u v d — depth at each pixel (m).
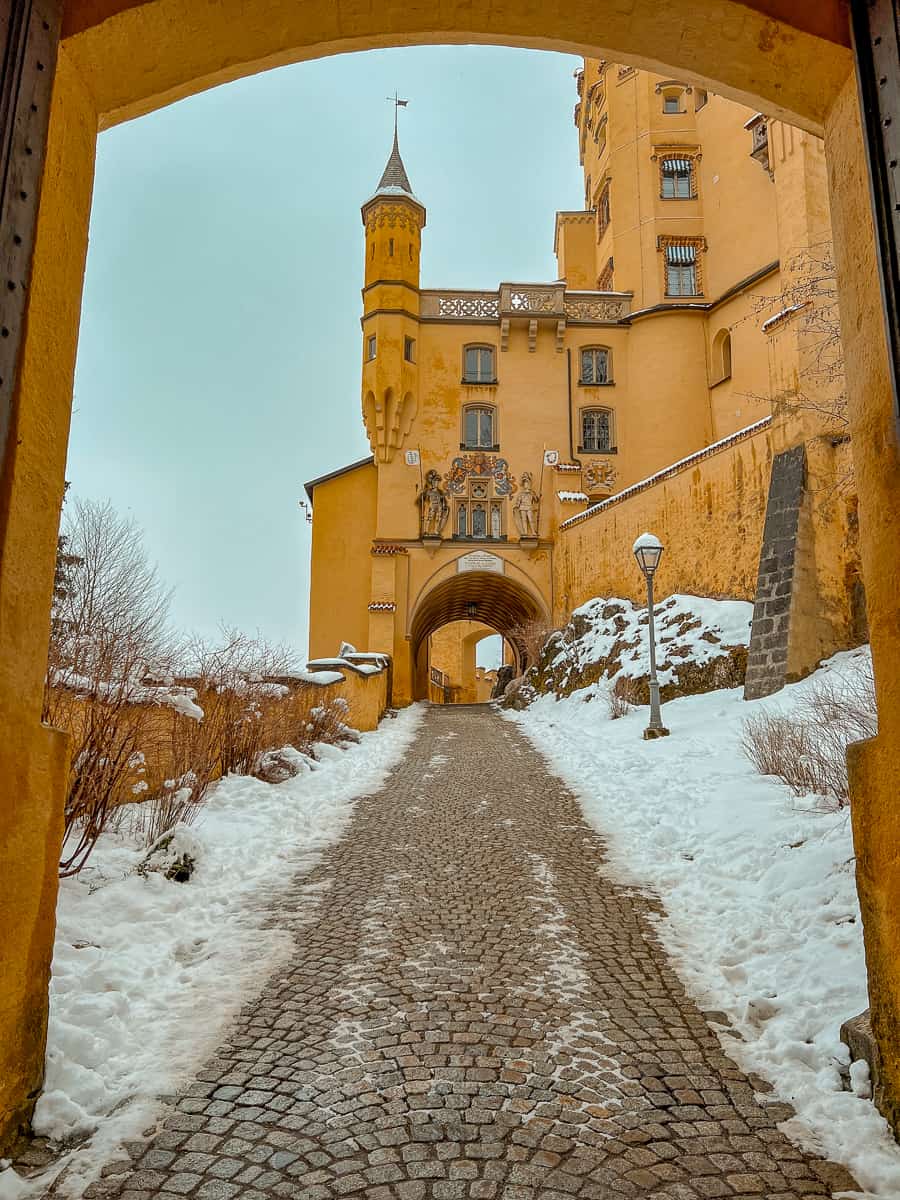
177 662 9.66
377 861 8.36
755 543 19.89
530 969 5.48
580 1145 3.50
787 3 3.89
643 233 34.06
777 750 10.41
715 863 7.76
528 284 33.56
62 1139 3.49
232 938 6.08
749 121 28.81
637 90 35.22
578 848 8.84
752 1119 3.71
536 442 32.84
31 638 3.42
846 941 5.33
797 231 18.80
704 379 31.89
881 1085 3.65
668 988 5.20
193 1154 3.41
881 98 3.47
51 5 3.49
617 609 25.23
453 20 4.33
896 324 3.38
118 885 6.55
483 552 31.81
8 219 3.19
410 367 32.81
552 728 20.14
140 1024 4.63
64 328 3.70
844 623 17.12
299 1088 3.95
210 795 10.19
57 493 3.63
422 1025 4.64
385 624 30.44
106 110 4.15
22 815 3.37
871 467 3.67
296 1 4.10
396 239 33.28
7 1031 3.33
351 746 17.20
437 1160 3.38
